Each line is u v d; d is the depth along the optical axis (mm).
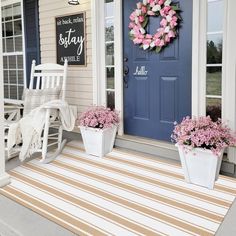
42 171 3082
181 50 3248
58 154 3596
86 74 4109
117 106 3820
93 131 3469
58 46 4383
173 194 2506
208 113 3102
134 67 3664
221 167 2908
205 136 2541
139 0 3482
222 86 2906
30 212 2248
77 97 4273
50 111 3291
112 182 2771
